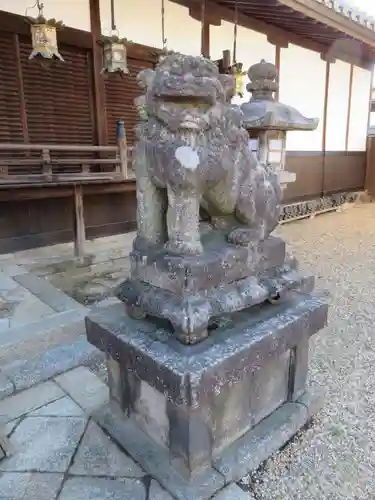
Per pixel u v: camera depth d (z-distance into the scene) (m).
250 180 1.51
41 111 4.98
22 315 2.94
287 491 1.50
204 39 6.06
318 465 1.63
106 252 5.02
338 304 3.53
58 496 1.44
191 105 1.26
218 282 1.47
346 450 1.72
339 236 6.44
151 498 1.42
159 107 1.28
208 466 1.50
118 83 5.56
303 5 4.97
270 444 1.66
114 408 1.79
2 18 4.41
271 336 1.53
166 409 1.49
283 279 1.73
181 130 1.27
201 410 1.39
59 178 4.61
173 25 5.77
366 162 10.66
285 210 7.48
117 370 1.70
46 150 4.53
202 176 1.30
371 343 2.78
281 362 1.77
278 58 7.18
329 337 2.87
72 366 2.33
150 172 1.41
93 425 1.82
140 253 1.55
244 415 1.64
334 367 2.44
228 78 1.37
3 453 1.63
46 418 1.87
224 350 1.39
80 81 5.24
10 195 4.15
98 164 5.57
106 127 5.57
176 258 1.42
